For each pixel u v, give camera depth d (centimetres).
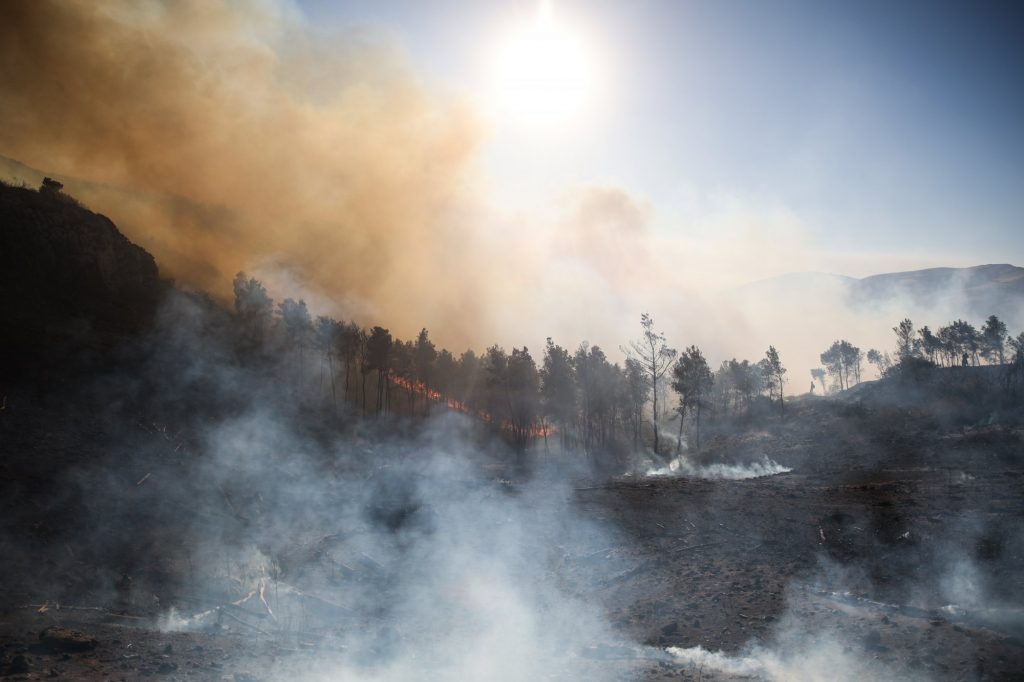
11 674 860
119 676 877
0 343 3466
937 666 920
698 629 1222
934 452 3903
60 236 4750
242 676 898
